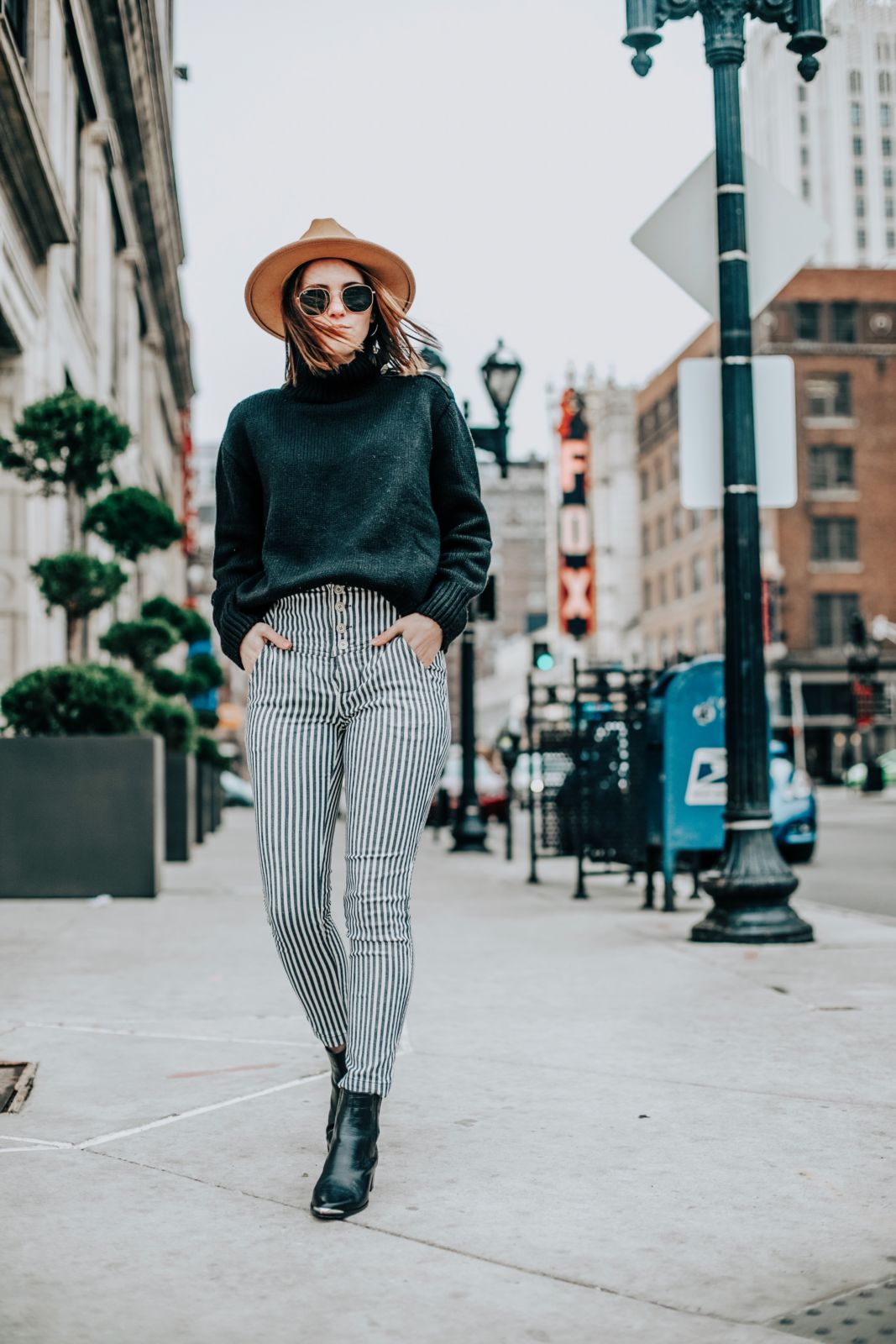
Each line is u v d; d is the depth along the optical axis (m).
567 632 44.03
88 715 9.41
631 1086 3.67
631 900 9.52
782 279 7.02
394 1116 3.38
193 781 15.34
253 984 5.47
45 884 9.14
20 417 13.55
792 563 51.12
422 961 6.10
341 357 2.85
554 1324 2.12
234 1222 2.59
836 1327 2.09
